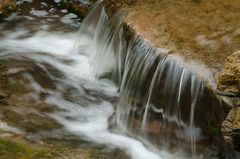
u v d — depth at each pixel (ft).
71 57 33.09
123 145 24.73
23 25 37.32
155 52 25.88
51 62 31.76
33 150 21.90
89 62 32.55
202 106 23.52
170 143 24.85
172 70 24.90
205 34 26.86
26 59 31.40
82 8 38.75
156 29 27.40
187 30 27.27
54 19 38.34
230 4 29.76
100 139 24.91
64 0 39.65
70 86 29.19
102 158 23.11
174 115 24.90
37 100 26.99
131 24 28.04
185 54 25.23
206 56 25.04
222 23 27.86
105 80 30.37
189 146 24.27
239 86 21.89
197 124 23.93
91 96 28.63
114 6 30.89
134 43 27.30
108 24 30.89
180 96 24.53
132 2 30.45
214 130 23.02
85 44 33.83
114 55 29.81
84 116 26.73
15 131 23.63
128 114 27.09
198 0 30.27
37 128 24.43
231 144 21.49
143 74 26.43
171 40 26.37
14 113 25.26
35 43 35.12
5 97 26.37
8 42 34.96
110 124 26.40
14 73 28.60
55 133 24.45
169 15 28.76
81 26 34.81
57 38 35.88
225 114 21.91
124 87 27.99
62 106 27.12
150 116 25.93
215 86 23.13
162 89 25.36
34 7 39.42
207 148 23.59
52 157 21.79
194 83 23.89
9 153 21.07
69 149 22.89
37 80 28.63
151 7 29.66
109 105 27.99
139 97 26.73
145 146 24.91
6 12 38.27
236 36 26.71
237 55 22.56
